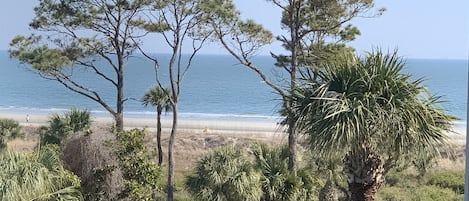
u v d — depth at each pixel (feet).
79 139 36.27
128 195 35.86
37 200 28.27
